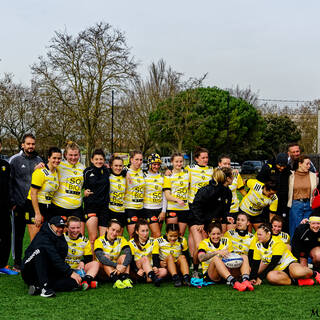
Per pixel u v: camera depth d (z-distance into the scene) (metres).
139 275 5.83
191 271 6.55
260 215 6.91
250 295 5.18
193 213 6.22
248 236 6.18
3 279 6.02
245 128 38.44
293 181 6.58
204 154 6.89
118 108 32.88
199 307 4.68
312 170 7.23
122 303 4.83
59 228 5.25
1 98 35.50
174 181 6.86
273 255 5.72
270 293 5.27
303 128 46.53
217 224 5.83
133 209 6.84
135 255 6.02
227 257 5.73
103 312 4.50
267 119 45.88
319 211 6.07
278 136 44.88
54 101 30.91
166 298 5.04
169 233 5.94
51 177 6.05
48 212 6.18
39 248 5.20
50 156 5.98
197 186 6.87
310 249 6.11
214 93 38.81
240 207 7.01
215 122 37.62
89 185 6.41
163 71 41.16
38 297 5.07
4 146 39.81
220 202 6.21
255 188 6.70
